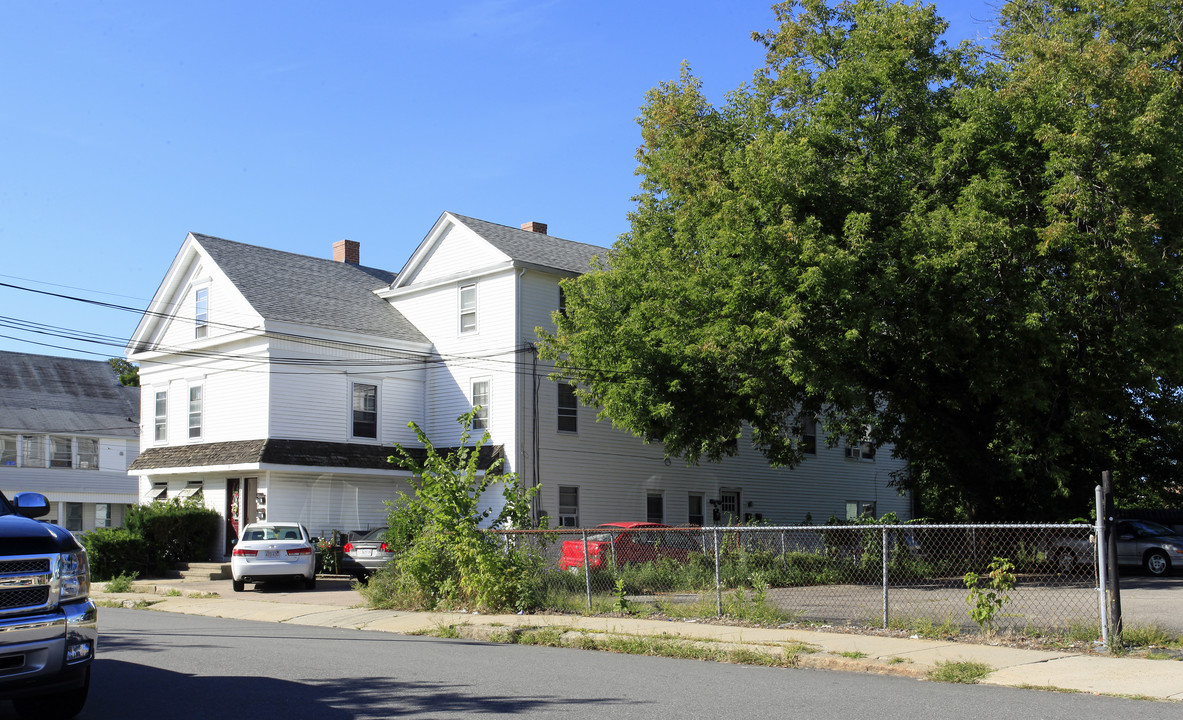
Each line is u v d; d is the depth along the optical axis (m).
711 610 14.93
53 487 44.06
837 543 23.31
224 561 29.08
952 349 21.44
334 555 27.27
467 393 31.03
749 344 20.80
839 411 26.84
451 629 14.53
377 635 14.80
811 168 20.73
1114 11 22.69
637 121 26.30
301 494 28.56
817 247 19.39
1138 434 26.94
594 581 19.08
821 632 13.00
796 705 8.63
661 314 24.00
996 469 24.59
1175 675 9.59
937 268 19.41
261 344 28.66
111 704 8.82
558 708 8.55
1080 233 19.48
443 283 32.16
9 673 7.08
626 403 24.55
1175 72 22.17
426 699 9.02
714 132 24.09
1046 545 25.75
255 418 28.52
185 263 32.03
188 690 9.54
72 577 7.68
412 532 18.95
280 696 9.20
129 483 46.72
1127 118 19.52
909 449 28.31
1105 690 9.09
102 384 50.09
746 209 20.61
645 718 8.09
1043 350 20.47
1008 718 7.96
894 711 8.30
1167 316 20.34
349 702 8.89
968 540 25.89
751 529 14.58
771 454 26.44
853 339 19.81
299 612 17.95
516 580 16.58
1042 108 20.02
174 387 31.83
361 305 32.78
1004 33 26.34
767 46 24.70
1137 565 26.69
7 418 43.25
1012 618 14.09
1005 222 19.45
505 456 29.47
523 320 30.17
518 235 33.28
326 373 29.59
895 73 22.14
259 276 31.17
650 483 33.19
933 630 12.43
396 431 31.14
